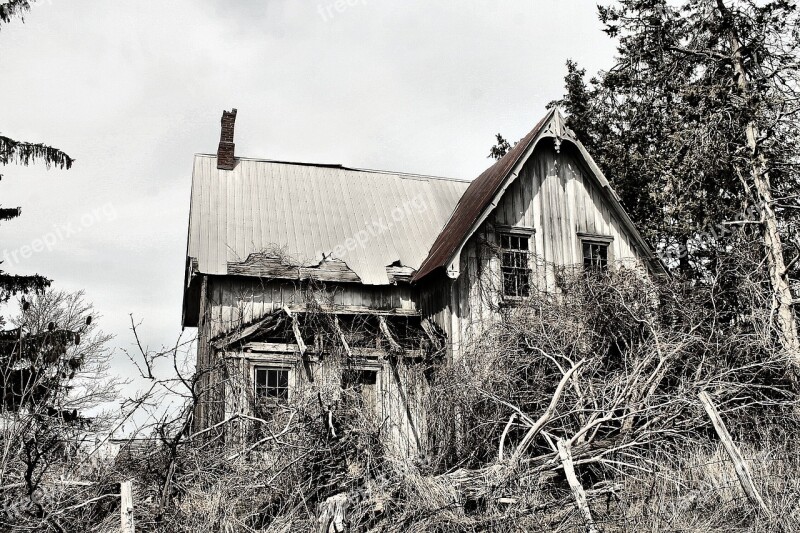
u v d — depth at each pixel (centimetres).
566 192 1892
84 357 1393
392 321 1706
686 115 1903
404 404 1513
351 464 1020
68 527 941
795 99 1783
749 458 1039
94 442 1052
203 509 955
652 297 1456
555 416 1238
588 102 2761
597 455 1118
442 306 1720
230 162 2042
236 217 1867
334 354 1379
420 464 1135
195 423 1378
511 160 1808
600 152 2745
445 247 1766
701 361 1248
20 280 1697
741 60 1906
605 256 1892
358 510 924
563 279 1673
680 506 928
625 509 956
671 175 1911
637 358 1245
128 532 851
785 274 1644
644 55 1961
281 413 1139
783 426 1205
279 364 1561
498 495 964
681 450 1124
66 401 1199
